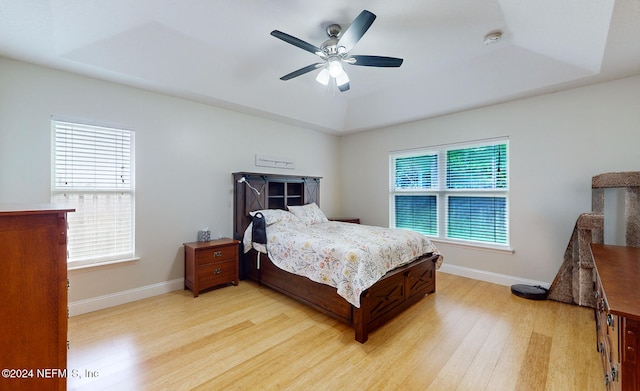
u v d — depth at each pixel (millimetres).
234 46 2707
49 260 1223
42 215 1207
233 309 2818
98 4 1970
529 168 3320
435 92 3564
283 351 2090
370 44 2615
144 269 3117
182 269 3418
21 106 2430
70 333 2324
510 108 3445
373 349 2117
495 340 2229
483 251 3707
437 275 3936
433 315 2676
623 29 1839
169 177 3303
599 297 1729
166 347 2133
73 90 2672
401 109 4051
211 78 3096
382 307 2445
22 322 1166
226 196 3832
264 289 3393
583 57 2422
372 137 4973
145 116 3113
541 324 2473
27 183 2459
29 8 1824
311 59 2992
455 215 3998
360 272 2234
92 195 2807
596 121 2898
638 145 2693
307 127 4785
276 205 4367
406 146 4500
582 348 2094
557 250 3156
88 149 2777
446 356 2025
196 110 3520
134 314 2693
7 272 1135
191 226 3498
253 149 4121
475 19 2205
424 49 2721
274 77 3434
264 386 1718
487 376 1810
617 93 2789
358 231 3289
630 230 2533
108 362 1939
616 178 2580
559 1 1742
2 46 2191
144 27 2324
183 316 2656
